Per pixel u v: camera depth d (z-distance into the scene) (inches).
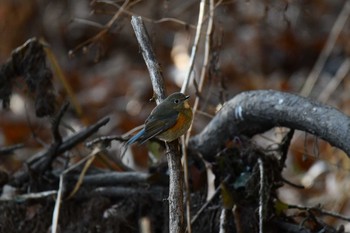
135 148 550.3
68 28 740.7
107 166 414.0
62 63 724.7
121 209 381.4
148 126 313.0
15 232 382.0
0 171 392.5
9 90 401.1
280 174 359.6
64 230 383.2
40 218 384.5
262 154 355.3
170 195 290.2
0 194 394.9
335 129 317.7
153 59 319.0
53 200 385.1
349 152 314.0
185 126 313.0
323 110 325.4
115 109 660.1
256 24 683.4
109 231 377.4
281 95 341.7
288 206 357.1
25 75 394.6
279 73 685.9
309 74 660.7
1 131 618.2
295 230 352.2
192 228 363.6
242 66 681.6
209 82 397.1
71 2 746.8
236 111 356.8
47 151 390.6
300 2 572.7
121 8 407.2
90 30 741.3
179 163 303.7
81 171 402.9
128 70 712.4
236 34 693.9
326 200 497.7
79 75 709.9
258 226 351.3
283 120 340.5
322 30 698.2
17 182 400.2
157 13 692.1
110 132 628.7
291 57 693.9
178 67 652.7
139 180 380.5
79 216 384.5
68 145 387.5
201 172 374.9
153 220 379.6
